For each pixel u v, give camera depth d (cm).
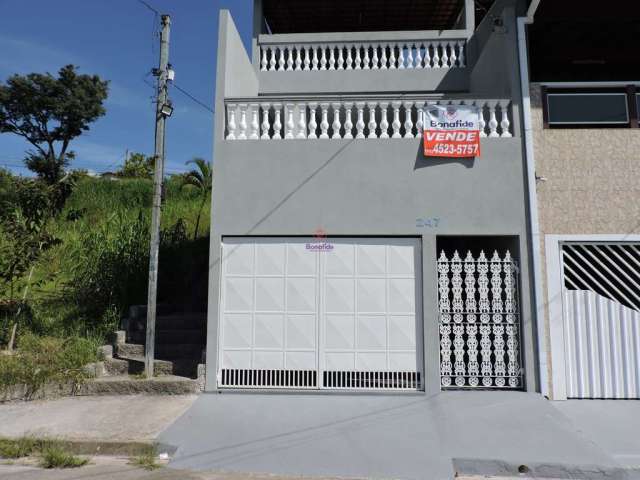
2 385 704
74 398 716
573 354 724
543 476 504
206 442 555
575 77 993
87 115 3080
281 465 505
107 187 1823
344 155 759
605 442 563
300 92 1117
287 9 1201
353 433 580
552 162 757
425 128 754
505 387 731
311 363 734
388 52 1213
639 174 752
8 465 514
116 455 545
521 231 740
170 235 1161
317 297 745
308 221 750
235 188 761
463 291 758
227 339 743
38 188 920
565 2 795
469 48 1112
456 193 746
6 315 915
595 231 743
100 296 970
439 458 517
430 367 718
